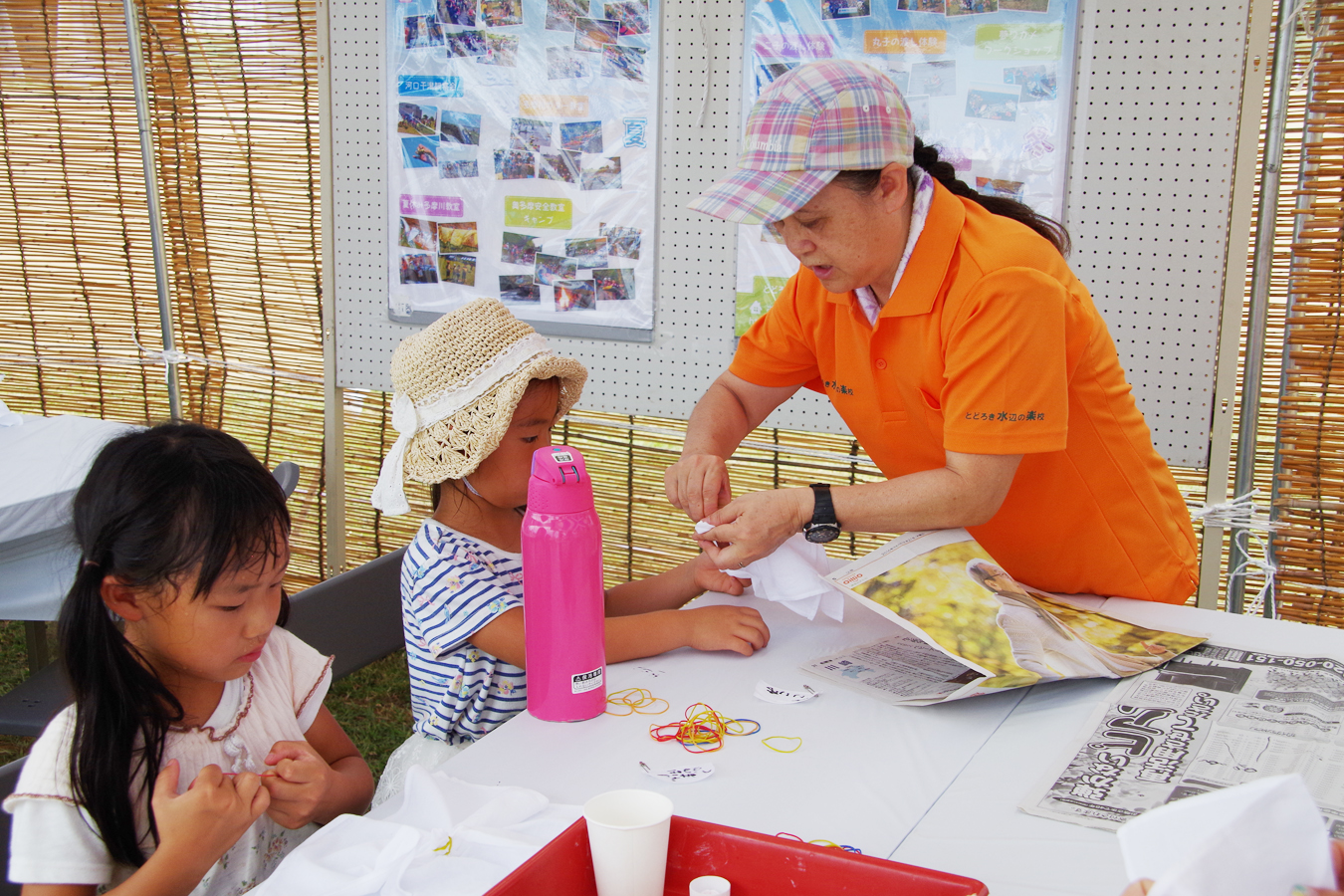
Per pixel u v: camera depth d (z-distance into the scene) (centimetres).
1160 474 152
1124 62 203
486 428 129
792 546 139
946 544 138
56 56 307
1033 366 126
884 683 125
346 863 84
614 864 76
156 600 92
